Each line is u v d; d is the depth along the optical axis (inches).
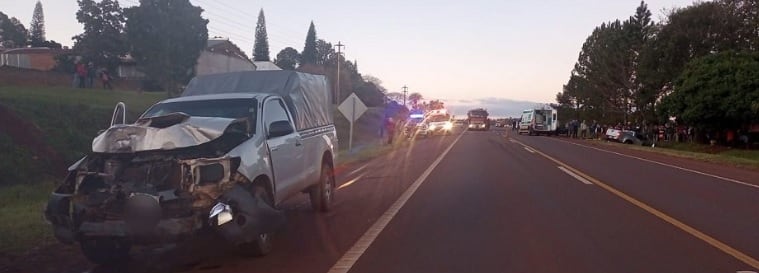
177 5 1485.0
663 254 366.6
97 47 1712.6
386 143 1705.2
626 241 403.5
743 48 2133.4
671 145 2159.2
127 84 1796.3
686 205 559.8
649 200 592.1
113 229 318.0
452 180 780.6
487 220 485.7
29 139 826.8
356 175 864.3
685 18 2186.3
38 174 767.7
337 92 2603.3
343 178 823.7
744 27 2149.4
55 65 1984.5
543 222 474.9
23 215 485.4
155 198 315.6
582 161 1124.5
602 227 452.8
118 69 1930.4
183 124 343.9
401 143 1756.9
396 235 428.5
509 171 904.3
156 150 333.7
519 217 498.6
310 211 531.5
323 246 396.5
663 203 572.4
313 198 514.9
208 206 322.0
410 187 707.4
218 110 408.8
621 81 2603.3
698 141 2145.7
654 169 967.6
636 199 598.2
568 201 586.6
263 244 368.2
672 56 2222.0
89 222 322.7
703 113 1895.9
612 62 2593.5
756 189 689.6
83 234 322.3
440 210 536.7
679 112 1982.0
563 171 903.7
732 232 432.1
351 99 1263.5
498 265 343.9
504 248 386.0
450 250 381.7
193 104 419.8
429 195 636.7
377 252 377.7
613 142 2188.7
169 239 317.7
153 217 314.7
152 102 1352.1
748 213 514.9
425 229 449.7
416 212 526.3
